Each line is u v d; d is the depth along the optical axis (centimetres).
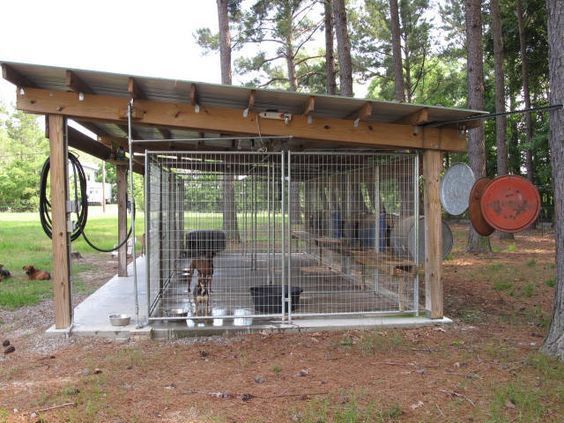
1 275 932
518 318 625
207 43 1883
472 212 507
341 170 793
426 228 596
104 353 483
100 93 538
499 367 425
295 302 619
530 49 2047
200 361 455
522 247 1449
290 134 561
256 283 818
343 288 789
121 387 389
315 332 556
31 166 4631
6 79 474
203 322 571
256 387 386
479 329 568
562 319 442
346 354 473
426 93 2989
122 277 920
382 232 701
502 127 1644
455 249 1394
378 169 709
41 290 827
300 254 1161
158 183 641
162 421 326
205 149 851
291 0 1788
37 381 406
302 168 788
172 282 739
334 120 566
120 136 777
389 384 388
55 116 533
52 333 536
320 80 2372
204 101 541
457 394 365
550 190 1995
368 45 2620
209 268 618
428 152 591
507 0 1984
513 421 320
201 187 759
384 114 563
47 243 1642
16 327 598
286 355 471
